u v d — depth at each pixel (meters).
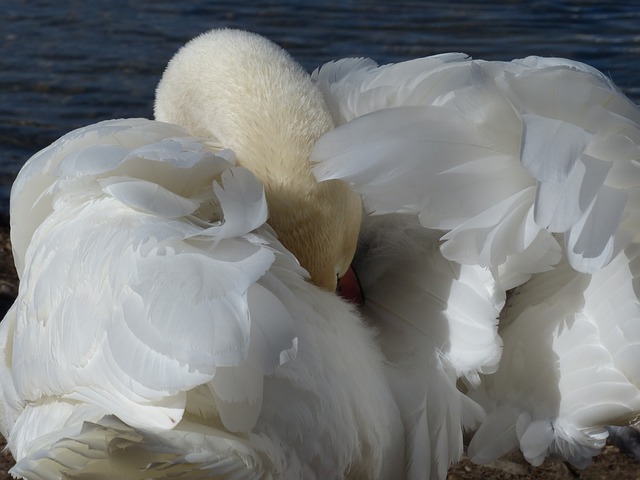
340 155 4.03
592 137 4.06
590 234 3.90
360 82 5.06
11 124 11.08
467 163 4.11
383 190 4.05
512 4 13.89
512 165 4.16
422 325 4.43
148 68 12.34
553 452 4.60
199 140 4.47
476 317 4.28
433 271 4.45
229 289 3.53
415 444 4.34
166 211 3.80
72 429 3.65
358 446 4.01
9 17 13.84
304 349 3.80
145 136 4.31
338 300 4.24
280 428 3.71
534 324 4.52
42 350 4.07
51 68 12.34
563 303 4.46
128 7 14.16
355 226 4.53
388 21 13.48
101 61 12.51
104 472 3.50
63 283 3.96
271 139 4.49
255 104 4.61
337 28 13.28
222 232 3.68
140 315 3.57
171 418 3.49
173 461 3.43
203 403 3.66
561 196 3.88
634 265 4.31
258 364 3.49
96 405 3.81
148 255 3.69
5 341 5.02
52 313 4.00
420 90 4.78
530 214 4.11
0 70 12.30
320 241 4.44
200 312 3.48
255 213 3.76
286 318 3.56
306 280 4.46
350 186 4.18
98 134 4.28
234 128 4.59
